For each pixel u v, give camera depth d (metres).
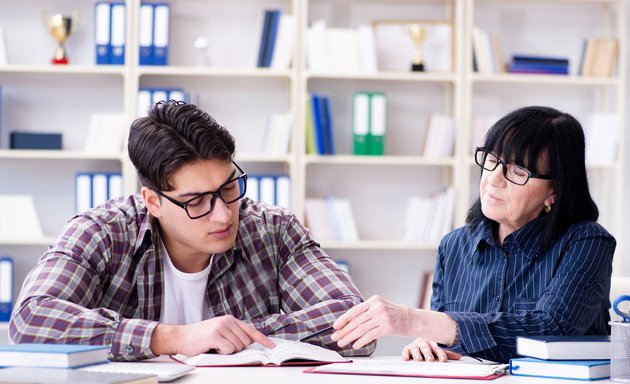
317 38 4.31
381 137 4.37
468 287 2.20
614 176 4.67
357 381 1.46
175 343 1.70
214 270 2.03
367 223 4.60
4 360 1.47
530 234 2.09
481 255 2.18
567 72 4.48
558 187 2.05
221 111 4.52
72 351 1.46
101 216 2.00
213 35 4.49
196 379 1.47
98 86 4.48
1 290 4.17
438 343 1.97
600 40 4.49
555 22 4.68
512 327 1.83
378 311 1.76
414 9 4.58
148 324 1.72
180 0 4.46
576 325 1.90
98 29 4.23
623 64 4.45
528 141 2.04
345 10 4.55
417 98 4.62
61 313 1.74
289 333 1.88
